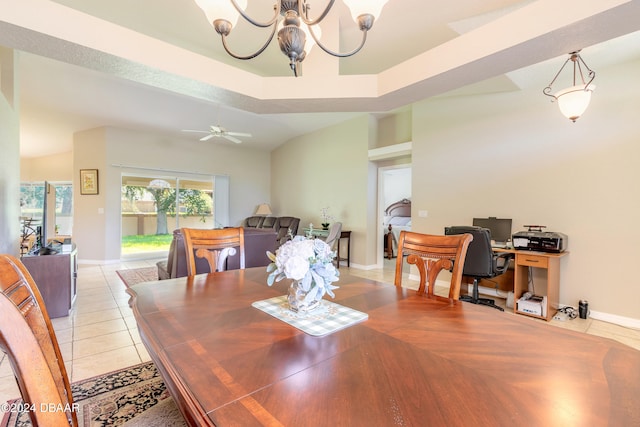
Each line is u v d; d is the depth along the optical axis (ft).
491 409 2.05
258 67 12.64
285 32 5.42
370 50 10.93
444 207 14.19
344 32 9.85
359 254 19.02
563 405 2.08
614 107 9.90
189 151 23.04
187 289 4.97
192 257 6.25
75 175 19.77
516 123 12.04
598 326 9.62
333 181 20.84
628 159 9.69
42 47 5.84
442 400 2.15
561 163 10.96
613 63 9.72
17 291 2.49
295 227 21.91
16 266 2.67
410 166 17.43
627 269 9.70
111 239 19.76
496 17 8.46
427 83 7.23
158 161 21.61
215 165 24.36
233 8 5.24
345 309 4.07
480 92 12.56
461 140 13.65
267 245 12.92
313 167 22.45
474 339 3.15
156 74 6.84
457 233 10.62
